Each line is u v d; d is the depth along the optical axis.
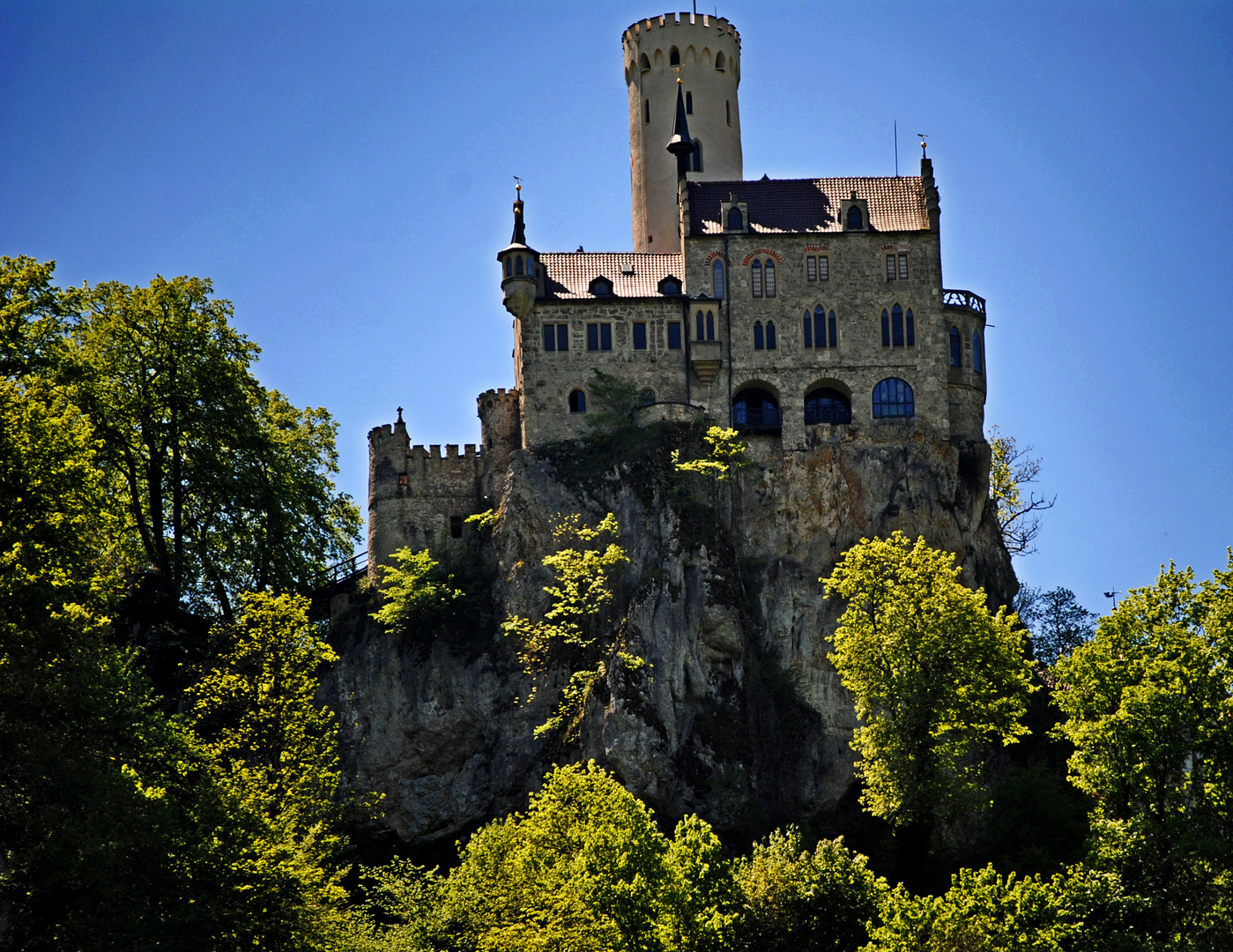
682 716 94.44
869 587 83.69
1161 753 66.69
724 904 67.62
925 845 78.50
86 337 94.56
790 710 98.38
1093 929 62.94
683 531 101.00
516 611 103.00
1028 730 81.38
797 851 71.56
